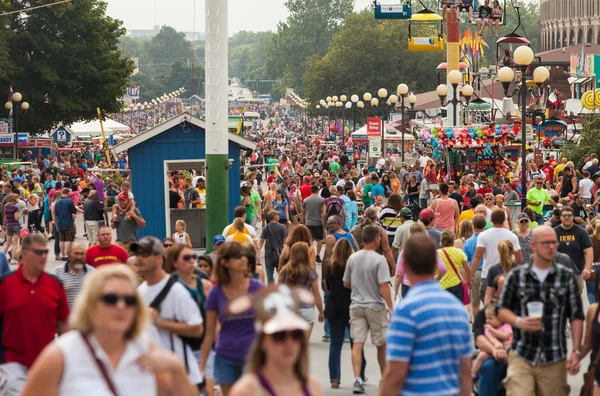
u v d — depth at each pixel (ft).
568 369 57.98
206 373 64.95
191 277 63.05
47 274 61.82
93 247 81.10
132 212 139.64
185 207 195.42
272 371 34.88
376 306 78.23
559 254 84.84
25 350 60.34
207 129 124.06
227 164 124.88
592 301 101.91
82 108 453.17
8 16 436.76
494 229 96.94
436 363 45.78
